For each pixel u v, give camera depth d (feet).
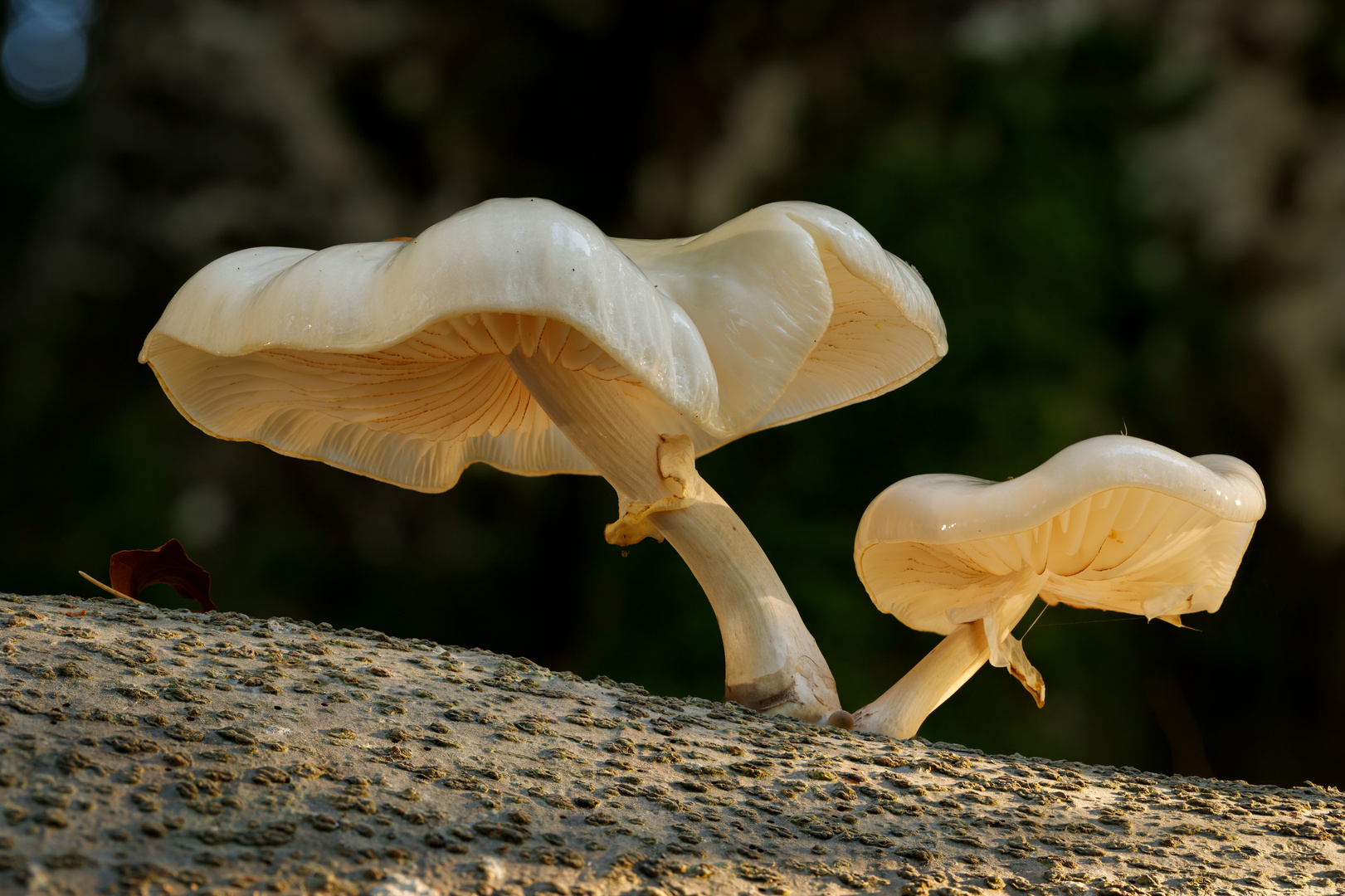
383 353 2.59
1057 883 2.47
